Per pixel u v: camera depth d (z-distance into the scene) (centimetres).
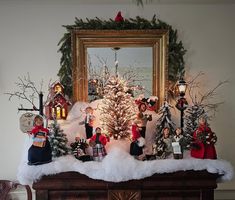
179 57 227
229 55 233
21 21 229
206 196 184
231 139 232
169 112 204
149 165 178
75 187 181
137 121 199
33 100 231
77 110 217
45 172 177
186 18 232
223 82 233
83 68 227
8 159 232
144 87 229
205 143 185
